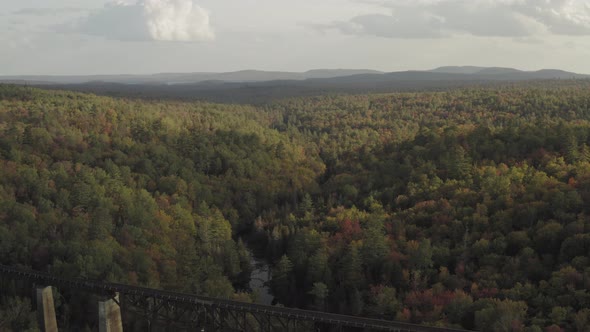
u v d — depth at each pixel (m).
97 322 89.44
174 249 123.94
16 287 95.88
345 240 124.00
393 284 104.75
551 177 125.12
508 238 105.50
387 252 112.56
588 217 101.75
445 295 93.06
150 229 130.62
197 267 118.62
